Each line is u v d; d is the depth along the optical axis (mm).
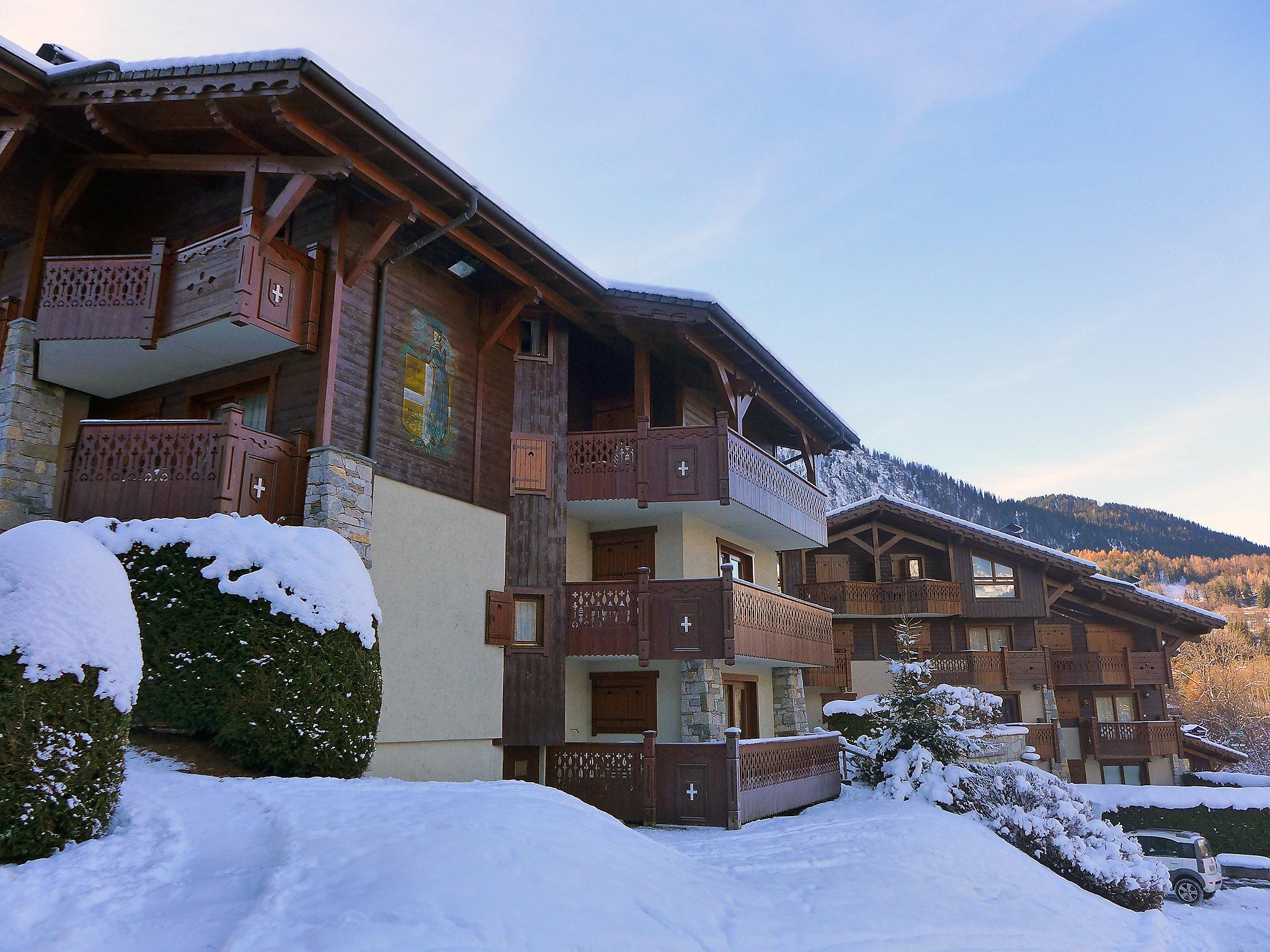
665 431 16266
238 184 13344
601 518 17609
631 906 6645
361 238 12844
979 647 36062
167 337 11680
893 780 17969
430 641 12852
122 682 6715
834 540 37812
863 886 10180
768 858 11398
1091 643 37156
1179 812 29438
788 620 18359
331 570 9922
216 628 9219
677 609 15242
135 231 14141
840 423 22703
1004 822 16719
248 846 6504
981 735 20812
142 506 10773
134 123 11953
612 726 16891
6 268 13109
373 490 12195
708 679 15828
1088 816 18219
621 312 15875
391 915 5395
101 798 6488
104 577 6871
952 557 35938
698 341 16703
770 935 7285
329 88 10469
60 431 12938
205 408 13328
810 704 33688
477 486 14461
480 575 14062
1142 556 181375
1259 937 16609
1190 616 35344
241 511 10703
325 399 11695
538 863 6637
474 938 5402
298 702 9148
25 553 6574
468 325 14875
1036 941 10070
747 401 18938
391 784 8961
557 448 15836
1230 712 52156
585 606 15234
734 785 13906
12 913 5281
